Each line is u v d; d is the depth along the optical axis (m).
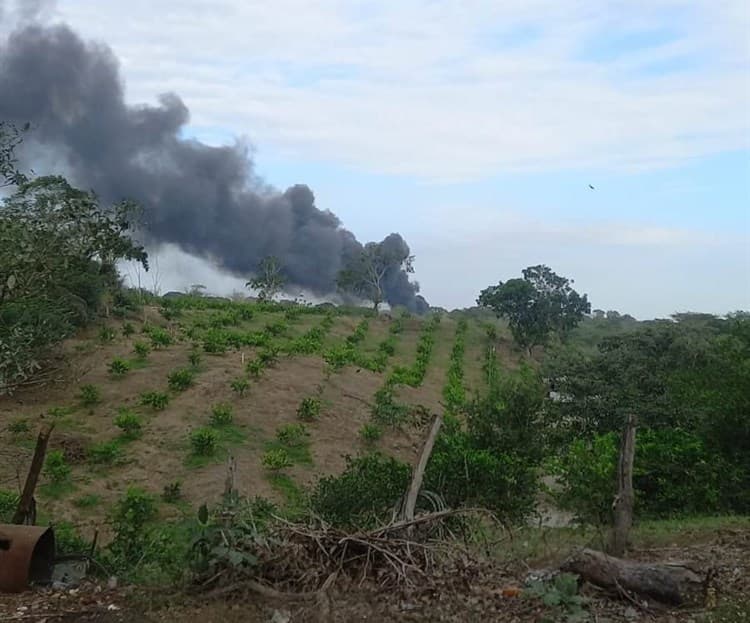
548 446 13.36
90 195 7.97
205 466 23.06
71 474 21.47
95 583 6.05
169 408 28.05
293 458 24.77
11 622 5.11
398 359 48.22
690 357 21.00
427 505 9.34
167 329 41.09
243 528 5.87
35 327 8.38
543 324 54.47
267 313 57.38
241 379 31.09
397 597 5.41
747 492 12.50
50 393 28.11
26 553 5.77
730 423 13.13
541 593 5.39
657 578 5.61
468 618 5.14
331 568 5.70
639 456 12.91
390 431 28.67
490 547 7.11
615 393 19.42
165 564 6.45
